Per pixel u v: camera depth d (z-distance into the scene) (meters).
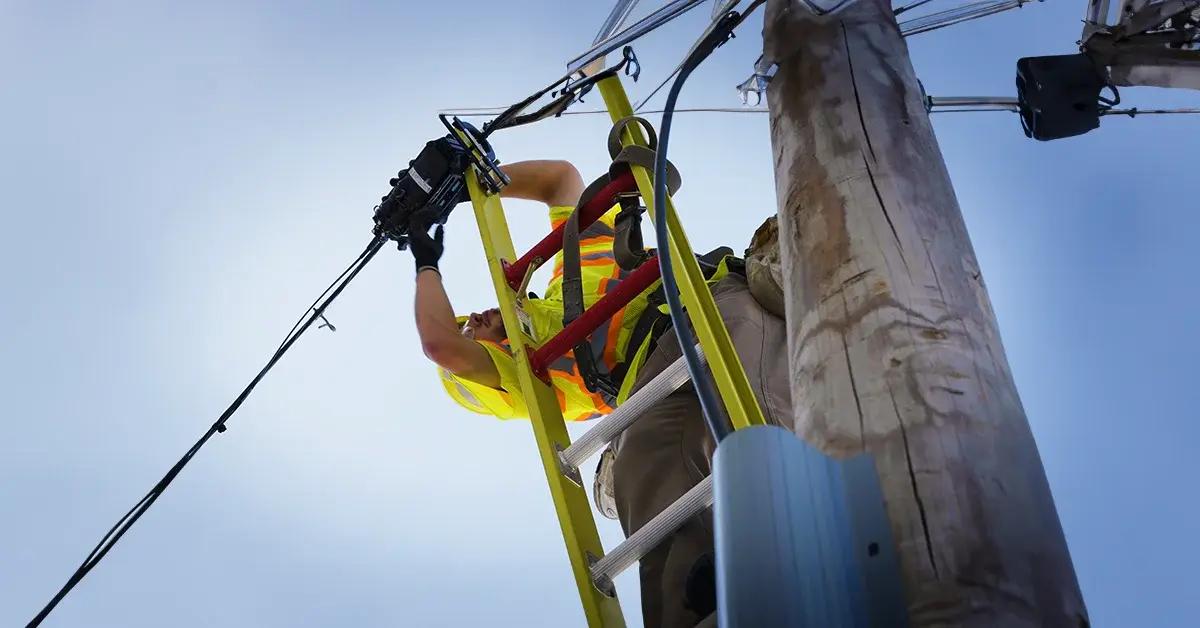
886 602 2.56
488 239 5.68
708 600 4.35
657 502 4.88
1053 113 5.48
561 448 4.85
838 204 3.64
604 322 5.19
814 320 3.44
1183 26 5.34
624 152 5.26
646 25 5.29
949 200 3.71
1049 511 2.93
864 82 4.01
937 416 3.04
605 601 4.37
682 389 5.11
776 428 2.59
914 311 3.29
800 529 2.49
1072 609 2.77
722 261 5.64
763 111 6.08
